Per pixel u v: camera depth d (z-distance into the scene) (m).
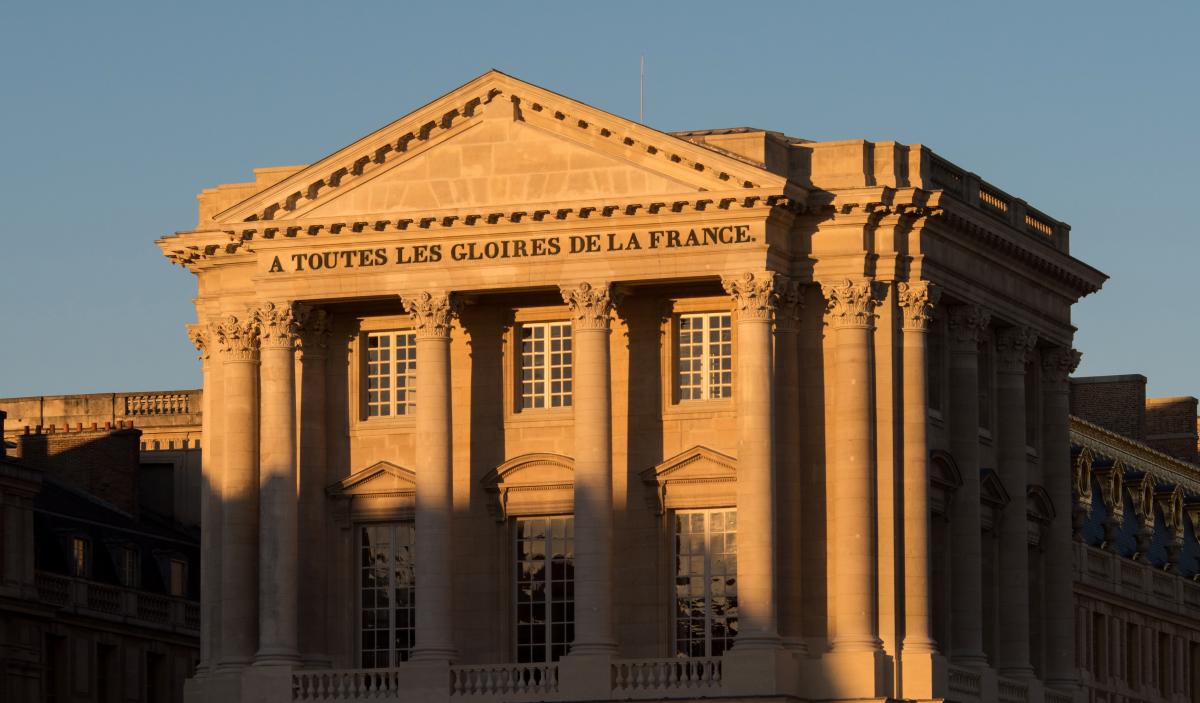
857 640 183.00
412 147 189.88
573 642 185.12
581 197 186.62
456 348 193.75
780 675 180.88
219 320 196.88
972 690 190.75
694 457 188.12
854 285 185.50
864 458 184.38
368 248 190.50
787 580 184.25
